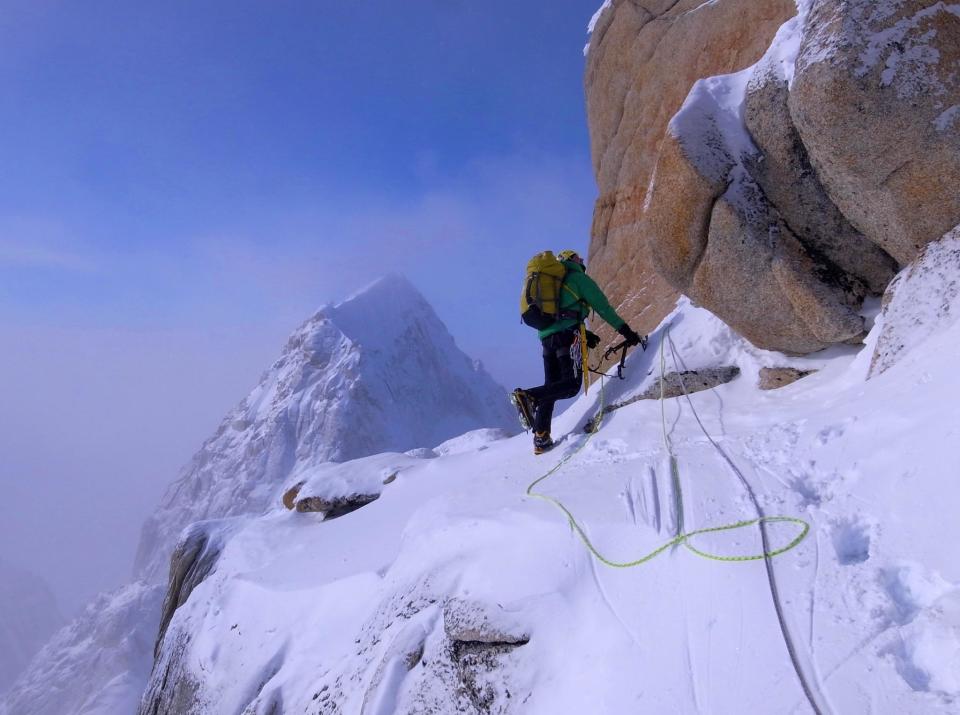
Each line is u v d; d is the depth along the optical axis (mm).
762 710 2482
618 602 3480
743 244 5422
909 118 4488
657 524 3701
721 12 8727
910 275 4719
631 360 7012
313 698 5000
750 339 5840
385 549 6266
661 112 9648
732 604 3006
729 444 4371
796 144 5230
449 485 7449
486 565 4348
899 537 2879
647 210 5883
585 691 3188
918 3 4504
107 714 99188
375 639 4809
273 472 183125
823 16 4797
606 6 10953
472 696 3740
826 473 3545
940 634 2307
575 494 4418
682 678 2855
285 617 6328
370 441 182375
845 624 2625
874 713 2232
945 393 3371
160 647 8523
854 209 5023
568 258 6457
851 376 4957
